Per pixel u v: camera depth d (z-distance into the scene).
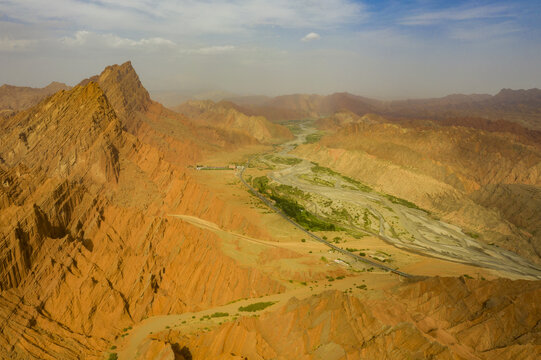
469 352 61.78
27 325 64.81
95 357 64.50
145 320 77.12
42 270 74.00
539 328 65.19
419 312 75.06
